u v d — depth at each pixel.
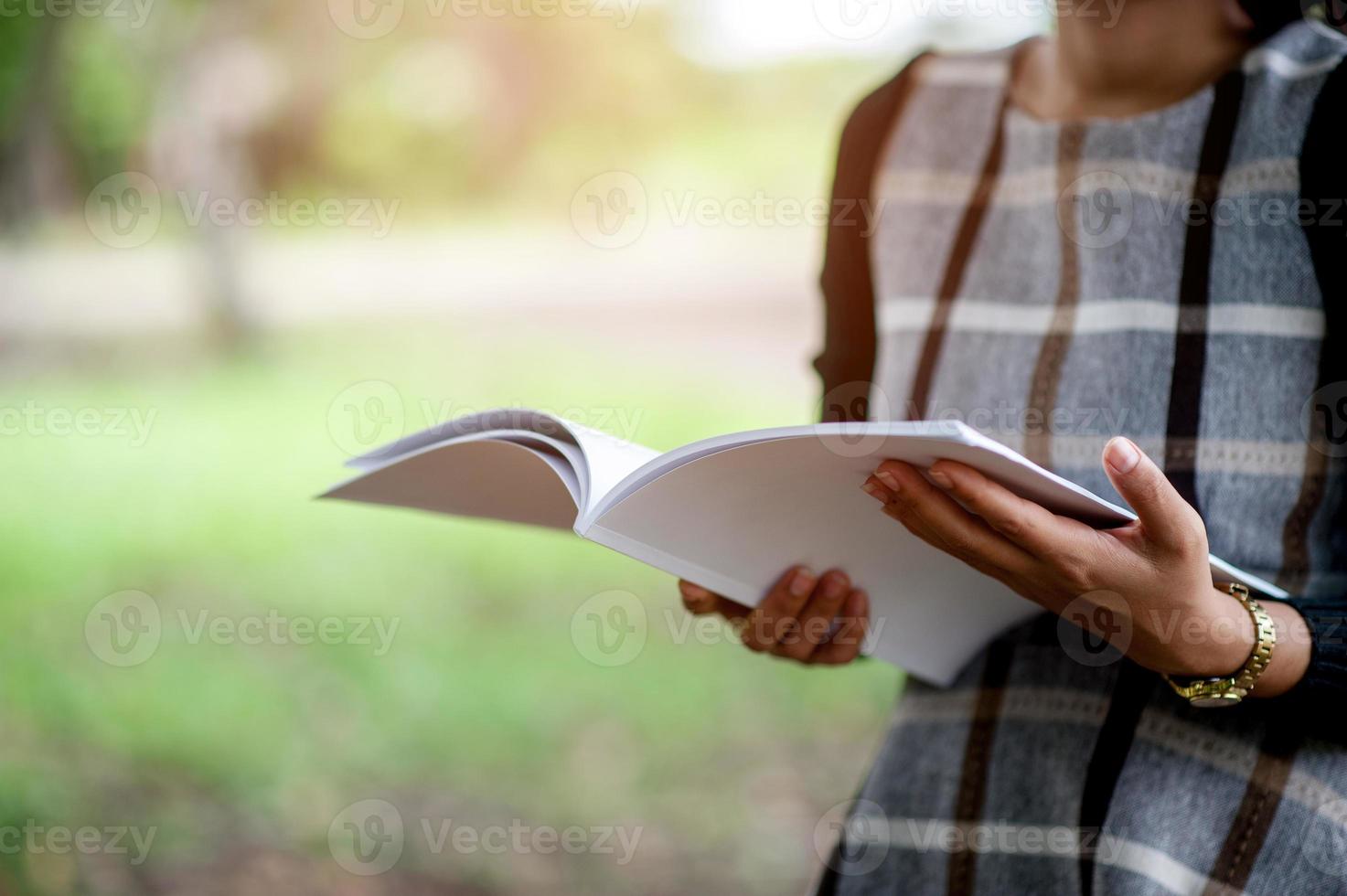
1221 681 1.35
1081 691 1.55
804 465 1.32
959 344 1.69
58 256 19.59
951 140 1.77
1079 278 1.60
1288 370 1.47
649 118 29.81
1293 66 1.50
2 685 5.23
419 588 7.04
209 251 15.55
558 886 4.08
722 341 14.94
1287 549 1.48
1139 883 1.42
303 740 5.06
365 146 27.55
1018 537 1.21
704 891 4.08
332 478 9.67
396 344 15.07
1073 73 1.64
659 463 1.28
